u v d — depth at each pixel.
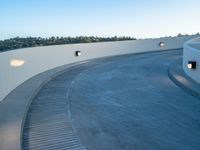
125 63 19.45
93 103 9.63
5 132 6.49
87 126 7.45
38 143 6.39
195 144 6.34
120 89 11.73
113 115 8.35
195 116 8.25
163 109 8.93
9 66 10.11
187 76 13.46
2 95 9.16
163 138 6.67
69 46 18.80
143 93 11.03
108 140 6.55
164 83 12.86
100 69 17.08
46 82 12.88
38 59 14.39
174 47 29.14
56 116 8.23
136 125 7.52
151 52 26.28
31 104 9.41
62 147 6.20
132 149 6.09
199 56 11.92
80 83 12.95
